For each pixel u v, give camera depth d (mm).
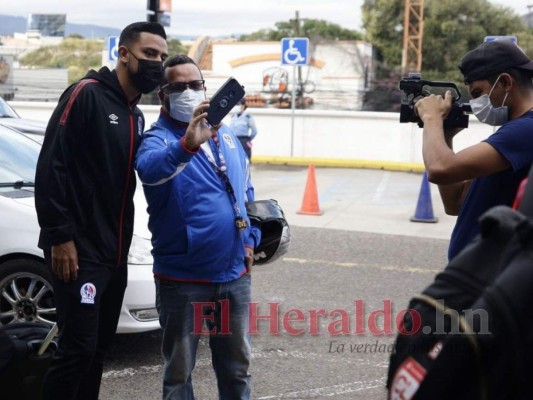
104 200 3570
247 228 3750
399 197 14141
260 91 28906
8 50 50500
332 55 36875
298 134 20250
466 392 1737
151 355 5527
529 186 1989
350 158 19938
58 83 32625
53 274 3561
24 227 5312
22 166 5910
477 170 2877
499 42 2994
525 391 1713
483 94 3012
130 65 3545
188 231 3543
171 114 3623
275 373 5254
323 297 7156
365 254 9141
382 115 19531
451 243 3129
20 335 3723
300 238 10070
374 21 44219
